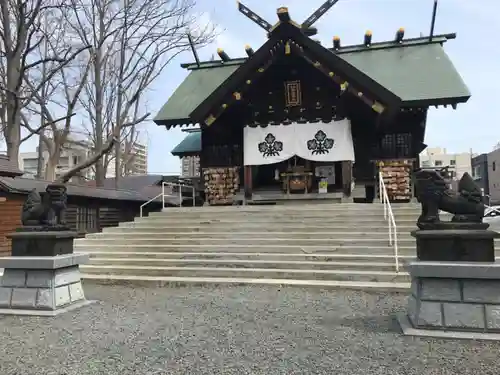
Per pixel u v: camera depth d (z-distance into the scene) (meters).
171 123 15.98
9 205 13.62
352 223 10.95
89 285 9.15
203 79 18.97
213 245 10.55
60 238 6.91
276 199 15.26
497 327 4.82
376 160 14.91
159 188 25.86
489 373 3.84
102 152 18.27
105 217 18.20
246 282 8.70
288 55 13.65
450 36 17.50
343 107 14.53
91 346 4.84
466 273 4.90
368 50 17.80
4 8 16.84
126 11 20.88
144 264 10.16
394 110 12.52
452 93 13.64
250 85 13.77
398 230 10.31
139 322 5.91
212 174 16.47
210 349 4.67
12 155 17.02
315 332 5.29
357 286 8.03
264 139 15.04
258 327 5.57
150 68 24.53
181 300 7.44
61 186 7.29
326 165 16.20
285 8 12.66
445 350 4.47
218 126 15.05
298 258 9.52
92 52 20.77
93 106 24.55
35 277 6.66
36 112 20.42
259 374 3.91
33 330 5.55
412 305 5.42
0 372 4.06
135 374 3.97
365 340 4.91
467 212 5.27
